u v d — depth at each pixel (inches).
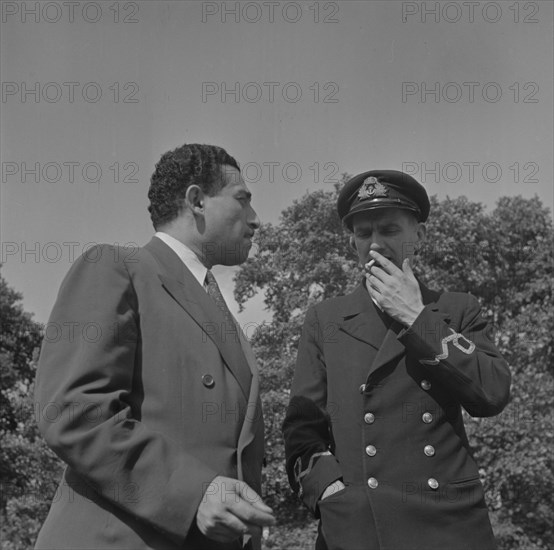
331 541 103.0
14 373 641.6
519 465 464.1
